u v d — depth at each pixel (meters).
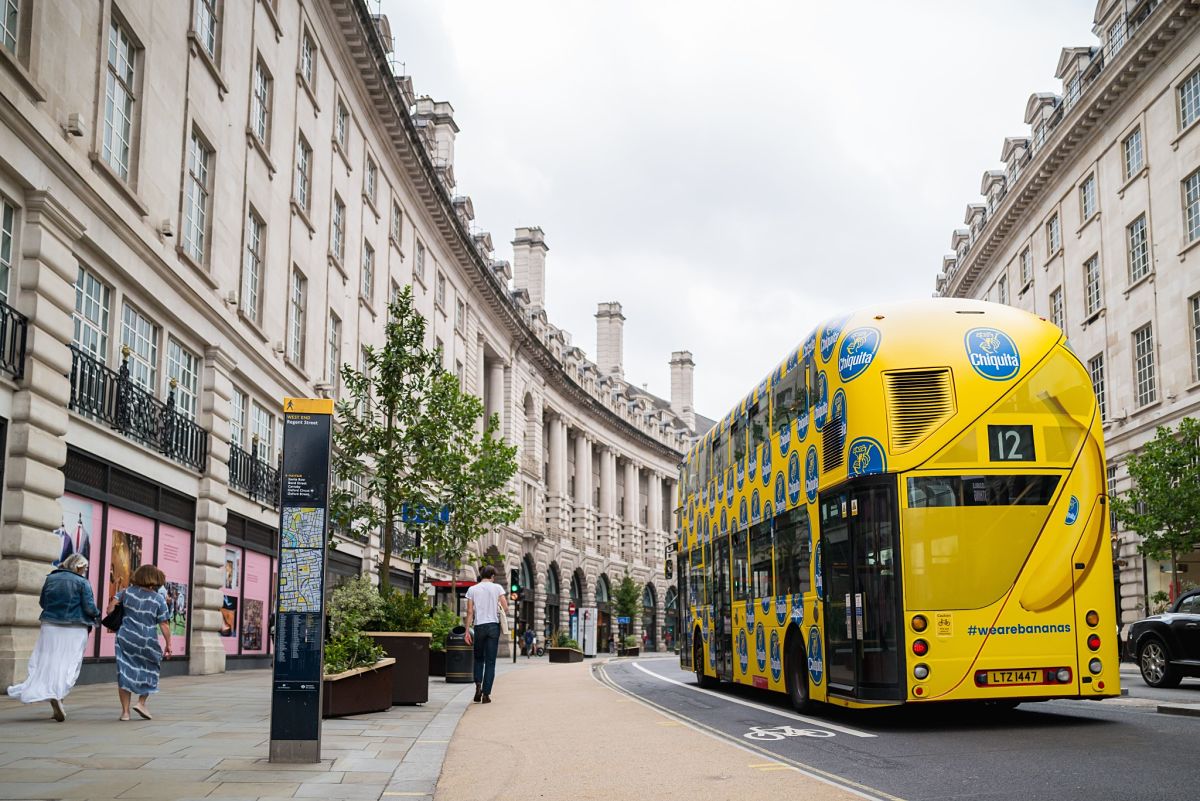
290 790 7.48
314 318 29.81
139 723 11.32
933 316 11.75
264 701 14.41
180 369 21.25
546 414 69.25
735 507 17.59
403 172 39.69
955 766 8.68
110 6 17.61
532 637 57.09
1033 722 12.11
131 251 18.23
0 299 14.02
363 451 20.28
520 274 69.88
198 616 21.59
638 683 22.98
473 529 20.81
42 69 15.30
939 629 10.98
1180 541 28.03
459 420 20.36
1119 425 36.94
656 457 91.31
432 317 43.72
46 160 15.24
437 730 11.73
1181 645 18.19
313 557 8.92
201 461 21.75
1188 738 10.20
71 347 15.90
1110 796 7.09
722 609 18.53
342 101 33.16
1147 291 35.06
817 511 12.80
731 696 18.11
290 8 28.03
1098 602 11.19
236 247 24.02
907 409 11.38
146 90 19.08
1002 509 11.20
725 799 7.36
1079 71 41.09
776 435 14.85
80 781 7.58
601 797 7.56
